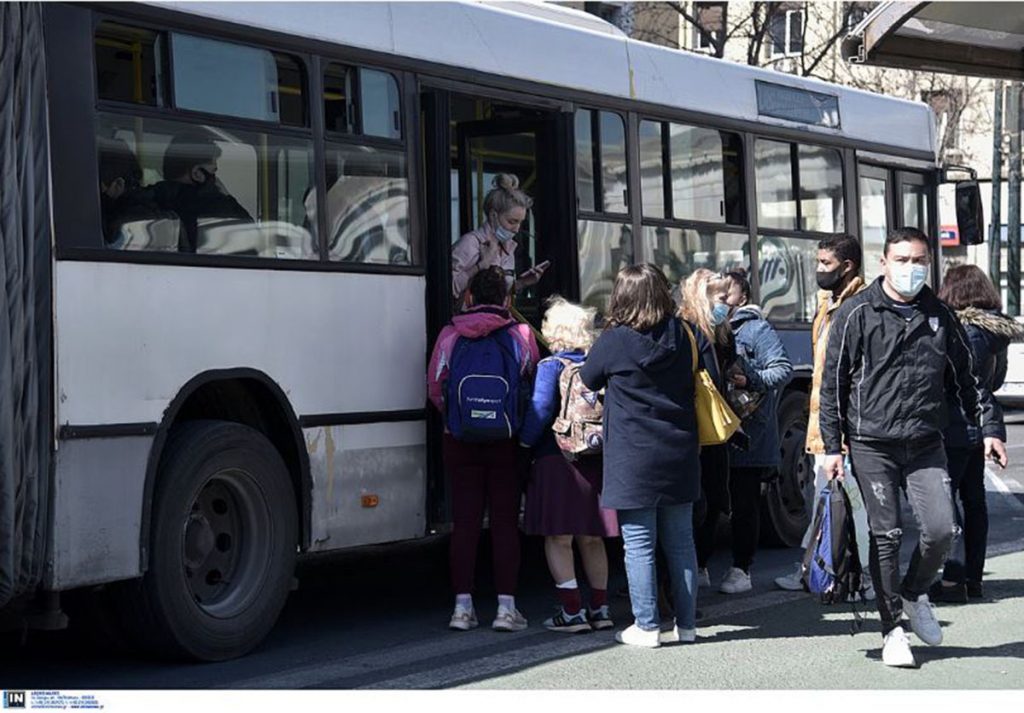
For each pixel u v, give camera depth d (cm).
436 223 865
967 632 806
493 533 817
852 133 1264
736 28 2669
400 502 827
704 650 762
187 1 720
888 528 725
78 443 655
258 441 745
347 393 796
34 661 738
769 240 1153
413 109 853
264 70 764
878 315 718
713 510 869
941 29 1173
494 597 937
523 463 814
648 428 755
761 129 1147
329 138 797
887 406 717
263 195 756
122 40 691
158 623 700
